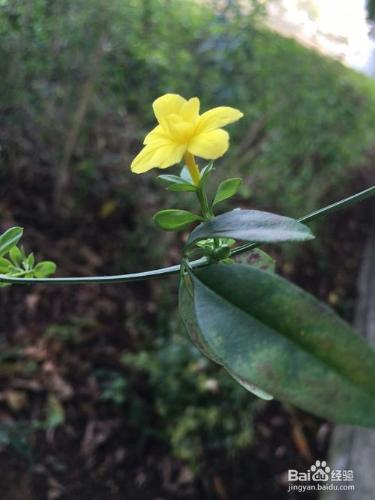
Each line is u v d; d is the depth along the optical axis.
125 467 0.52
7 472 0.47
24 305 0.59
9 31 0.55
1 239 0.18
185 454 0.54
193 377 0.57
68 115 0.62
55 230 0.65
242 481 0.54
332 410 0.10
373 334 0.69
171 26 0.74
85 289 0.63
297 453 0.58
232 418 0.56
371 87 1.08
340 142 0.86
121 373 0.58
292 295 0.11
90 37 0.59
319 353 0.11
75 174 0.66
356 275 0.87
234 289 0.12
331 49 0.91
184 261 0.13
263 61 0.77
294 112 0.77
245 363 0.11
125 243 0.67
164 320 0.63
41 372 0.55
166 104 0.15
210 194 0.68
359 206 1.00
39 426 0.51
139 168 0.14
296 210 0.81
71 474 0.50
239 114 0.14
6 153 0.62
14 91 0.58
